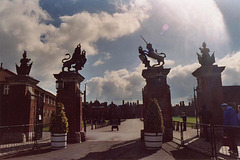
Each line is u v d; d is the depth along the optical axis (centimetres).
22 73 1480
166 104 1292
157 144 954
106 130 2419
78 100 1309
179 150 912
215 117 1280
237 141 916
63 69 1342
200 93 1375
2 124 1520
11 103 1436
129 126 3212
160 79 1220
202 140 1140
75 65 1349
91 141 1288
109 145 1109
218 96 1306
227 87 2216
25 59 1504
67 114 1273
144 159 754
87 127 3209
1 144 1258
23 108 1429
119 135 1675
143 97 1366
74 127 1261
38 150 1002
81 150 972
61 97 1291
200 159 724
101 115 7906
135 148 996
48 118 4025
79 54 1371
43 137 1655
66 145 1073
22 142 1326
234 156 689
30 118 1436
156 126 963
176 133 1288
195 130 1616
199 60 1409
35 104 1526
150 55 1356
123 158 780
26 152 955
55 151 961
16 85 1456
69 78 1311
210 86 1322
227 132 723
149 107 1000
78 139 1243
